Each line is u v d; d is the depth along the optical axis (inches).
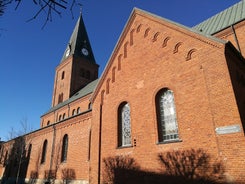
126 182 469.7
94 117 620.7
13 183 1058.7
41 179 847.7
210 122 369.1
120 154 506.0
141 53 551.2
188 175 370.9
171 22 498.6
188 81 426.3
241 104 367.6
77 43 1721.2
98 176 538.3
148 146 453.1
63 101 1507.1
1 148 1342.3
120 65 600.1
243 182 305.3
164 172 408.8
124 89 561.0
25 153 1035.3
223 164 333.1
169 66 473.1
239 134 328.5
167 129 444.8
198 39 435.8
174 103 447.2
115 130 541.3
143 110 493.0
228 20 695.7
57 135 845.8
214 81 384.5
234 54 411.8
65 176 715.4
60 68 1694.1
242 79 417.1
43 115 1582.2
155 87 485.4
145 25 566.6
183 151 390.9
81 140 702.5
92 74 1670.8
